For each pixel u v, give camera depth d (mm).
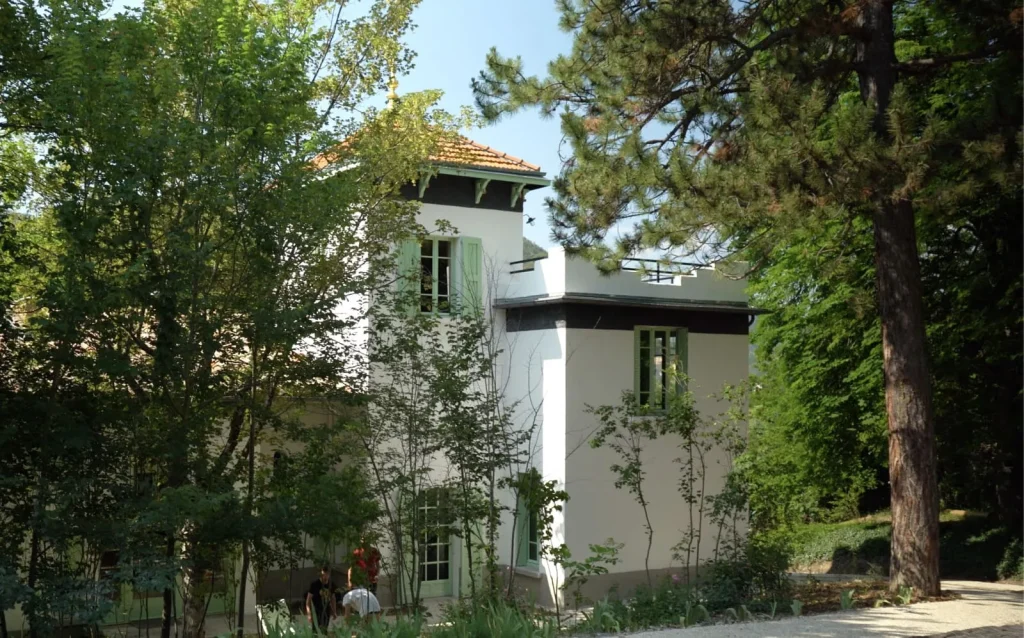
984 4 12930
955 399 20453
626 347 19625
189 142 10859
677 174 13047
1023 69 14281
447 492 14047
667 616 12688
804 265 22031
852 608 12984
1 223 11352
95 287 10523
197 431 11586
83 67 10594
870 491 28828
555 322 19125
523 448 19484
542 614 12367
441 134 16609
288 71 12062
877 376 20656
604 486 18938
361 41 16062
